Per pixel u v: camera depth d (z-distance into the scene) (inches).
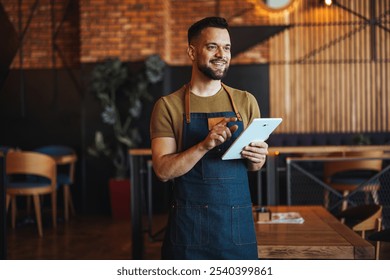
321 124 358.6
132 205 190.4
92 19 328.2
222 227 83.4
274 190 189.8
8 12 354.0
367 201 260.2
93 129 326.0
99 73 311.0
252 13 357.7
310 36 357.1
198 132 85.5
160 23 326.3
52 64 349.4
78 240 244.2
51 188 266.2
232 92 88.9
